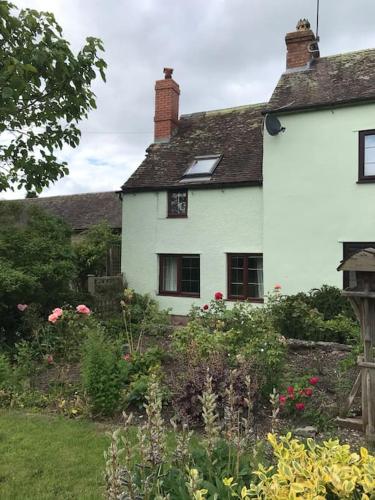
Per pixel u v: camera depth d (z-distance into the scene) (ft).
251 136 45.34
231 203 40.91
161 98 50.67
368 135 34.47
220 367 16.46
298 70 41.29
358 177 34.63
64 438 14.12
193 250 42.86
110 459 6.98
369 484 6.32
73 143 30.32
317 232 36.09
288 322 28.66
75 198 82.17
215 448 9.43
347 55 40.65
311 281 36.19
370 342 14.52
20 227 32.45
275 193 37.86
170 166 46.37
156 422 8.25
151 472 8.02
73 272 32.01
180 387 15.96
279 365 17.75
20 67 22.39
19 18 25.77
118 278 43.88
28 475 11.75
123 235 47.11
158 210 45.14
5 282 25.14
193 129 50.52
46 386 19.57
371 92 34.35
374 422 13.97
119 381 16.61
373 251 14.26
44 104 28.35
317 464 6.93
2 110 23.89
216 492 7.73
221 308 27.35
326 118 35.86
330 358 23.27
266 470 7.94
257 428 14.44
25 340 25.25
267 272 38.01
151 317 33.42
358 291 14.65
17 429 14.93
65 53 26.07
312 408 15.29
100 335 20.48
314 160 36.29
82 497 10.61
